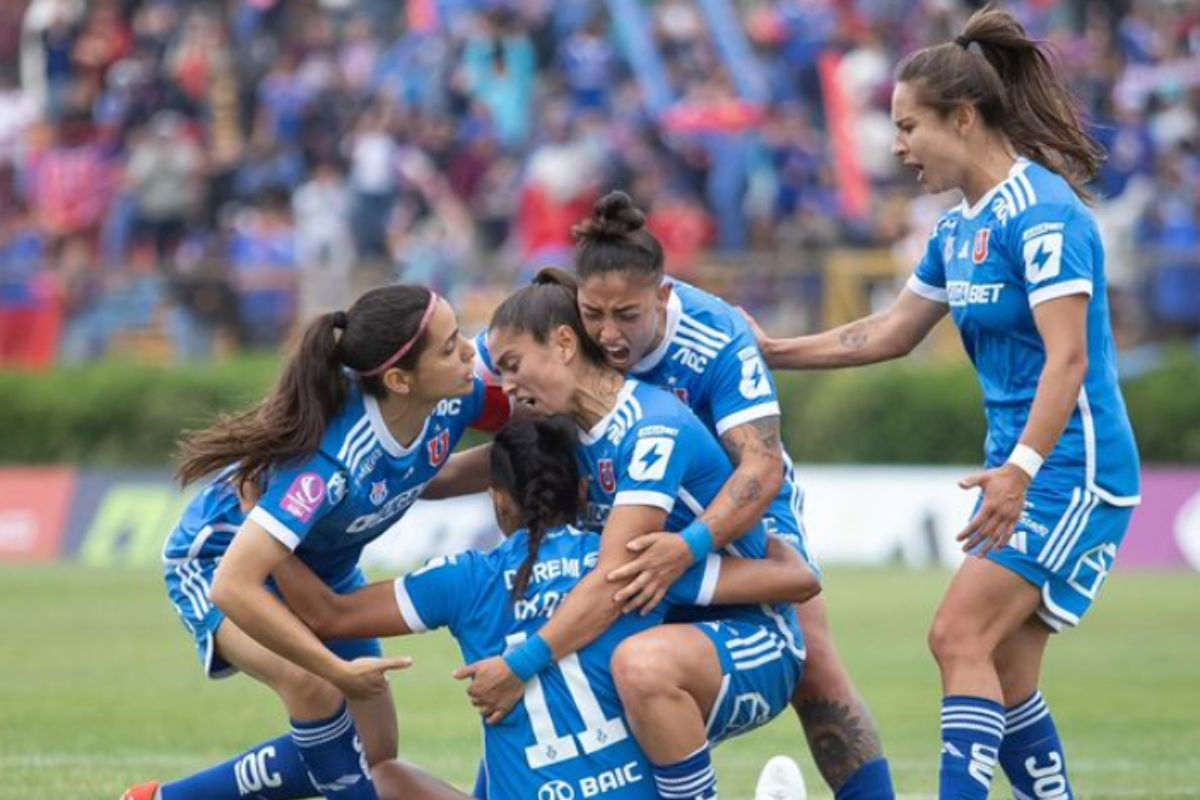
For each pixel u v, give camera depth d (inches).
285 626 731.4
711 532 740.7
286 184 2778.1
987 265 786.2
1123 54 2893.7
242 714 1254.9
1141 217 2554.1
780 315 2413.9
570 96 2869.1
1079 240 763.4
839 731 814.5
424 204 2726.4
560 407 757.9
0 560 2383.1
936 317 871.1
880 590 1977.1
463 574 753.0
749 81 2925.7
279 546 735.1
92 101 2987.2
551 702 735.1
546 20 2977.4
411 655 1585.9
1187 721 1219.9
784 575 759.1
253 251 2694.4
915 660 1497.3
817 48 2952.8
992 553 772.6
